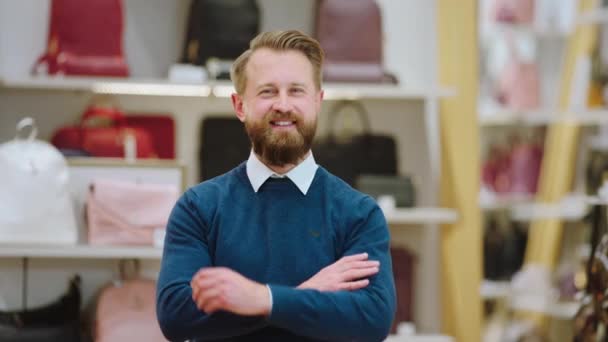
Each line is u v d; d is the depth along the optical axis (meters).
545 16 5.29
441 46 5.39
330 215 2.33
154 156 4.98
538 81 5.31
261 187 2.33
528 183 5.26
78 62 4.76
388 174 5.27
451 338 5.13
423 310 5.47
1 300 4.63
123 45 5.02
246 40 4.94
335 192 2.36
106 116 4.89
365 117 5.36
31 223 4.22
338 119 5.33
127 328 4.40
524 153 5.30
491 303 5.24
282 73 2.28
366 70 5.03
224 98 5.18
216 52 4.90
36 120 5.02
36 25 5.03
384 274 2.30
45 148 4.33
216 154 5.09
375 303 2.24
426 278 5.47
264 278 2.26
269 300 2.11
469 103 5.26
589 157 5.14
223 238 2.30
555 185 5.21
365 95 5.06
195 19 4.95
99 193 4.33
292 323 2.14
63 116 5.04
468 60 5.27
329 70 5.00
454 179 5.27
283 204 2.31
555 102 5.27
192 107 5.17
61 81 4.68
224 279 2.09
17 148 4.28
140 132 4.93
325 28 5.04
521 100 5.29
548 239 5.20
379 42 5.08
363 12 5.06
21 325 4.36
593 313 3.78
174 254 2.31
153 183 4.49
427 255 5.46
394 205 5.09
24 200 4.23
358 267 2.25
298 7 5.26
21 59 5.02
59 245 4.24
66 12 4.77
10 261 4.65
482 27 5.29
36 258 4.71
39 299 4.71
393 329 5.24
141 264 4.80
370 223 2.34
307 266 2.28
